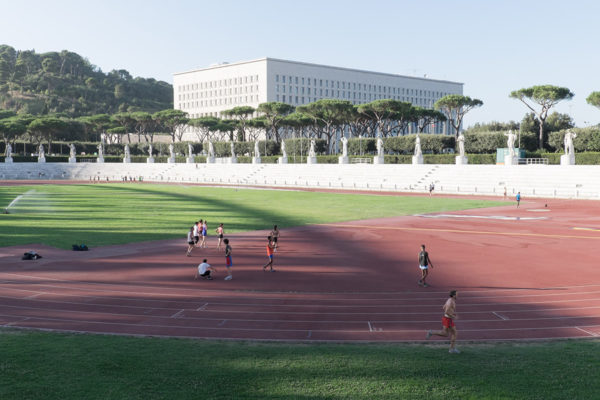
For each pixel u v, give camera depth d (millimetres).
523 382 13242
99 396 12273
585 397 12383
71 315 19953
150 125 188625
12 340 16500
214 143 164375
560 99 104125
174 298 22703
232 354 15320
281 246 36625
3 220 50094
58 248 35594
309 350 15758
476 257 32219
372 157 121438
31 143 180125
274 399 12289
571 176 76375
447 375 13719
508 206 63031
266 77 199125
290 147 145625
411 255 33094
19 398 12086
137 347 15906
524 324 18625
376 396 12469
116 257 32531
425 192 87312
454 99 126125
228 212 57938
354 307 21234
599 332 17625
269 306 21406
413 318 19609
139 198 76625
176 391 12633
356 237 40375
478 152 114250
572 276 26750
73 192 88562
